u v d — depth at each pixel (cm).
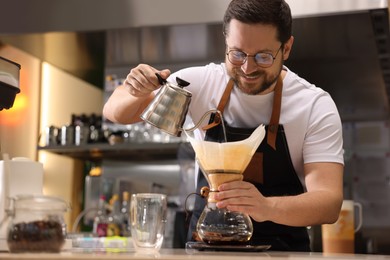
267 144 195
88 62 395
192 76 207
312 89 201
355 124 428
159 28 318
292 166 197
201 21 306
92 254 122
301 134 195
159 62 388
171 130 168
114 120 207
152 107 170
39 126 414
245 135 195
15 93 158
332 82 390
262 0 176
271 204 160
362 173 423
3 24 333
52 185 409
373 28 303
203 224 157
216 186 155
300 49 341
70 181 416
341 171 189
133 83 175
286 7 182
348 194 394
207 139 199
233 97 200
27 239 125
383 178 420
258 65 176
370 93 400
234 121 201
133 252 145
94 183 412
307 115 195
